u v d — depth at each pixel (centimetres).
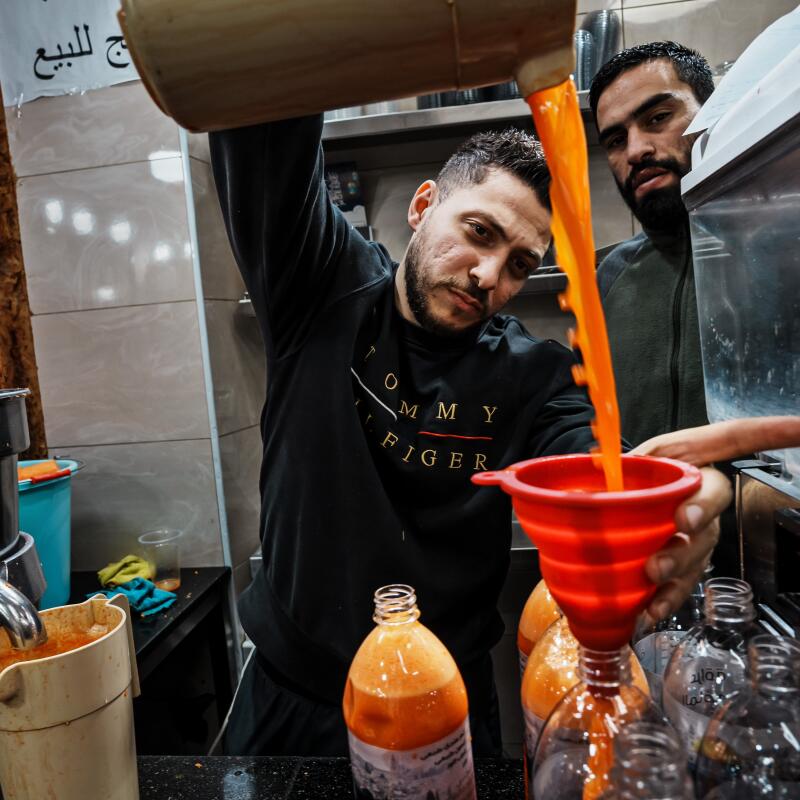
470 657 93
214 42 35
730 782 39
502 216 81
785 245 58
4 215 182
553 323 211
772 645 41
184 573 184
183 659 176
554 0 35
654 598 41
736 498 77
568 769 39
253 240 83
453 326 89
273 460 98
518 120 185
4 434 64
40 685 50
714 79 148
